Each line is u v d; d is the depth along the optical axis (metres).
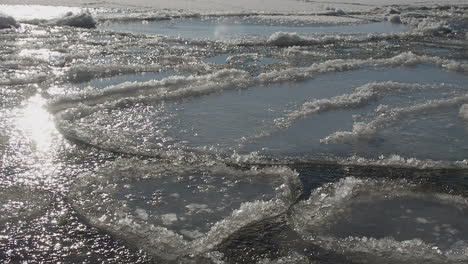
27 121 7.27
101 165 6.07
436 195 5.67
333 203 5.41
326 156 6.57
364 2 26.88
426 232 4.98
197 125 7.50
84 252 4.45
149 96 8.59
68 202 5.24
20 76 9.45
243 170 6.09
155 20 17.72
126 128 7.26
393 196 5.62
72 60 11.08
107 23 16.58
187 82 9.71
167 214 5.12
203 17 18.94
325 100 8.71
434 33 17.31
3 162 5.98
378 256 4.53
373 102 8.95
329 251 4.59
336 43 14.92
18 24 14.81
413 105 8.84
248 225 4.91
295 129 7.50
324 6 23.48
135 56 11.88
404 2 27.59
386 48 14.38
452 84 10.38
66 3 20.33
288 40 14.45
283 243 4.68
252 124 7.63
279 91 9.48
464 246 4.76
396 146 7.00
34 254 4.39
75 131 6.99
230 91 9.33
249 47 13.78
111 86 9.07
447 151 6.90
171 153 6.46
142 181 5.75
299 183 5.80
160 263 4.35
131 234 4.71
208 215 5.13
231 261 4.41
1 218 4.88
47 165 6.00
